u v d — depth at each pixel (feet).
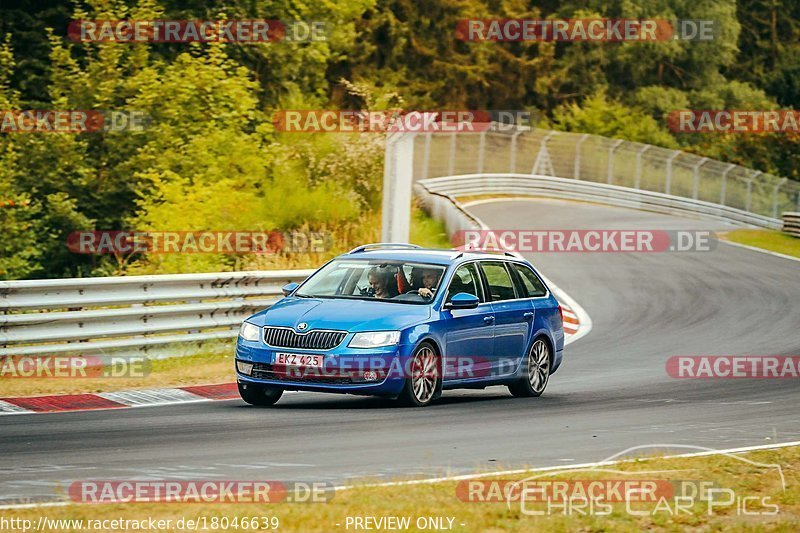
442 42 651.25
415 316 124.47
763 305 254.68
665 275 302.04
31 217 290.56
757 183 586.86
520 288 142.41
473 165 511.40
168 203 262.06
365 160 320.91
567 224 404.57
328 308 124.47
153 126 300.61
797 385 157.07
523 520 73.26
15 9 344.08
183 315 163.63
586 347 196.03
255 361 121.70
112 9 309.83
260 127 309.22
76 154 292.81
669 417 123.75
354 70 605.31
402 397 123.03
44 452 92.89
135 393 130.82
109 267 277.03
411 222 346.95
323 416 116.06
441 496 78.38
